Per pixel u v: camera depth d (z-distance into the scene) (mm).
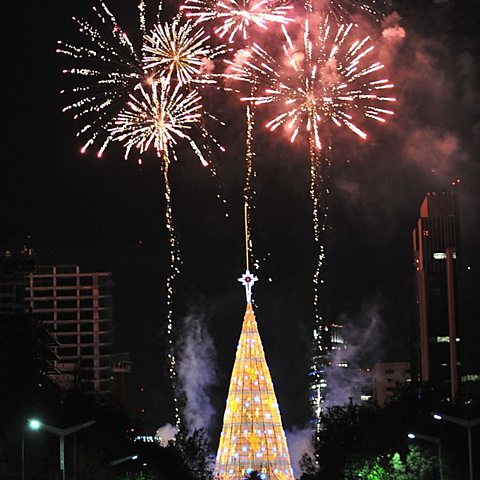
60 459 134625
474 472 151000
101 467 149875
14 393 164000
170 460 196000
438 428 158750
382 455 160125
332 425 186875
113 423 179875
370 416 176000
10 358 169125
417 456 150625
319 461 184500
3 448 138500
